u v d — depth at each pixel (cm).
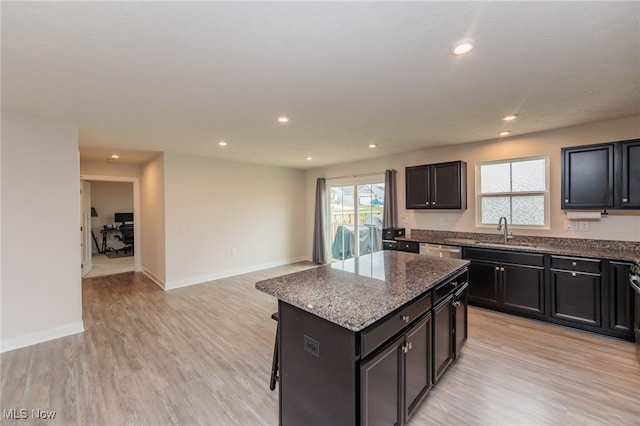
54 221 312
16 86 227
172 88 233
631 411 193
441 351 226
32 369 250
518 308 352
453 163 435
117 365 256
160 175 507
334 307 154
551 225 377
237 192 597
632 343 284
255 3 135
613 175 307
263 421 190
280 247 681
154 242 551
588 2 137
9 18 143
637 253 308
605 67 204
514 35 164
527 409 196
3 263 285
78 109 279
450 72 210
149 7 137
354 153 522
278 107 279
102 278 573
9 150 287
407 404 180
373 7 139
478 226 441
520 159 401
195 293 471
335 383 149
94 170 563
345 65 199
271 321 357
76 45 170
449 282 242
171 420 190
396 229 494
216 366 255
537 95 254
